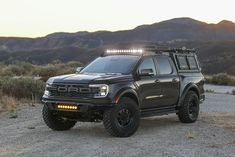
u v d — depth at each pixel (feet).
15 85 59.72
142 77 36.65
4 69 129.70
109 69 37.40
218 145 31.58
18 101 56.44
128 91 34.58
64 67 140.46
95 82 33.53
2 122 41.32
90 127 39.27
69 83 34.30
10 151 29.01
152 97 37.63
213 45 625.82
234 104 62.23
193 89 43.32
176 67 41.14
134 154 28.48
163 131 37.40
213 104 61.93
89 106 33.27
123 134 34.22
